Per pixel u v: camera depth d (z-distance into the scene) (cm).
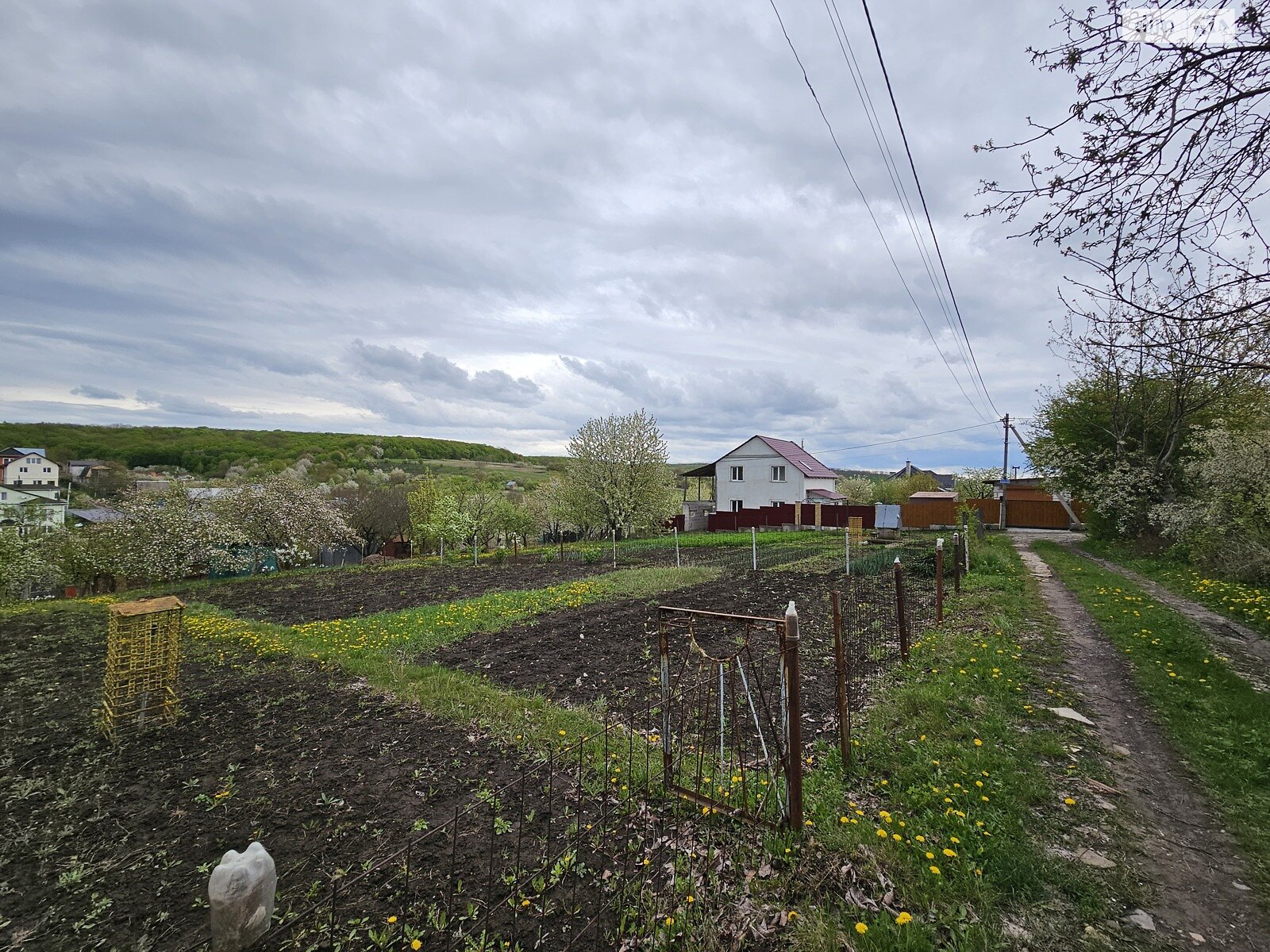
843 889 292
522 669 692
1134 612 857
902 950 251
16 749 486
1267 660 666
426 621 962
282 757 459
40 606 1321
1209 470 1172
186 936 271
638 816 359
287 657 773
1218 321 450
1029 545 1948
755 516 3450
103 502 1973
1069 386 1948
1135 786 399
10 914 287
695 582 1312
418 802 386
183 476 2211
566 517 3042
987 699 536
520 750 459
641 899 280
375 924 275
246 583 1627
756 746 459
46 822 371
